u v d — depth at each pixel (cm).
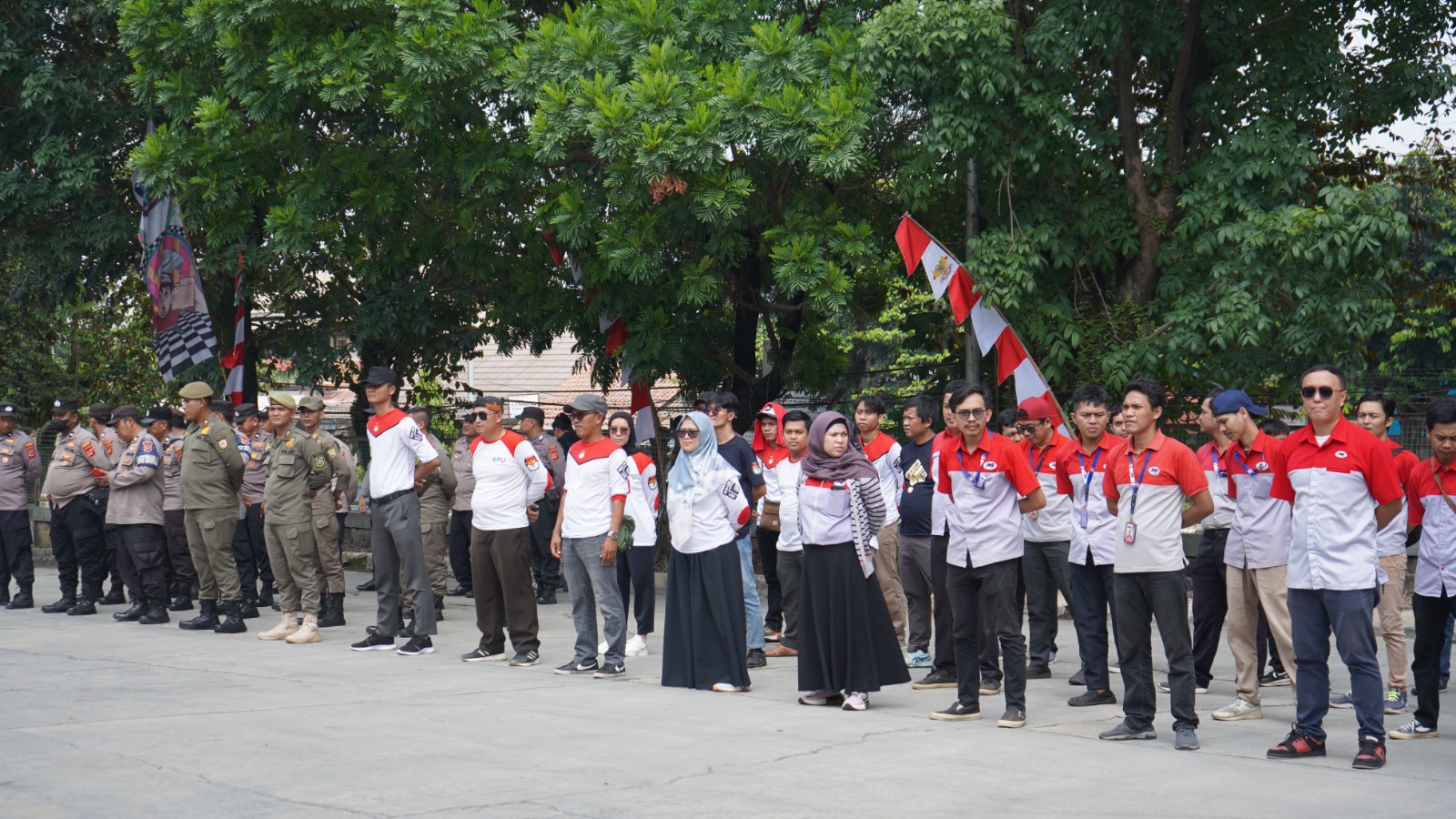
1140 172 1442
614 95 1300
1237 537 787
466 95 1428
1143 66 1521
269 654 1037
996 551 749
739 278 1636
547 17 1392
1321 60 1395
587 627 963
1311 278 1297
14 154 1773
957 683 833
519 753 647
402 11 1361
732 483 884
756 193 1473
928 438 990
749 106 1299
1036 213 1404
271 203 1664
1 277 2239
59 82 1652
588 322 1644
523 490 1003
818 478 814
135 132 1789
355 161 1509
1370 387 1370
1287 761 650
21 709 768
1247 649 786
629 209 1386
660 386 1848
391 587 1070
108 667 954
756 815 523
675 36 1391
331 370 1883
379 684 884
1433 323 1942
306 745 662
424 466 1064
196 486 1173
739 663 878
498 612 1012
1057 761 642
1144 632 707
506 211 1595
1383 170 1745
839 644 804
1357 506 645
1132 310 1396
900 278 1797
